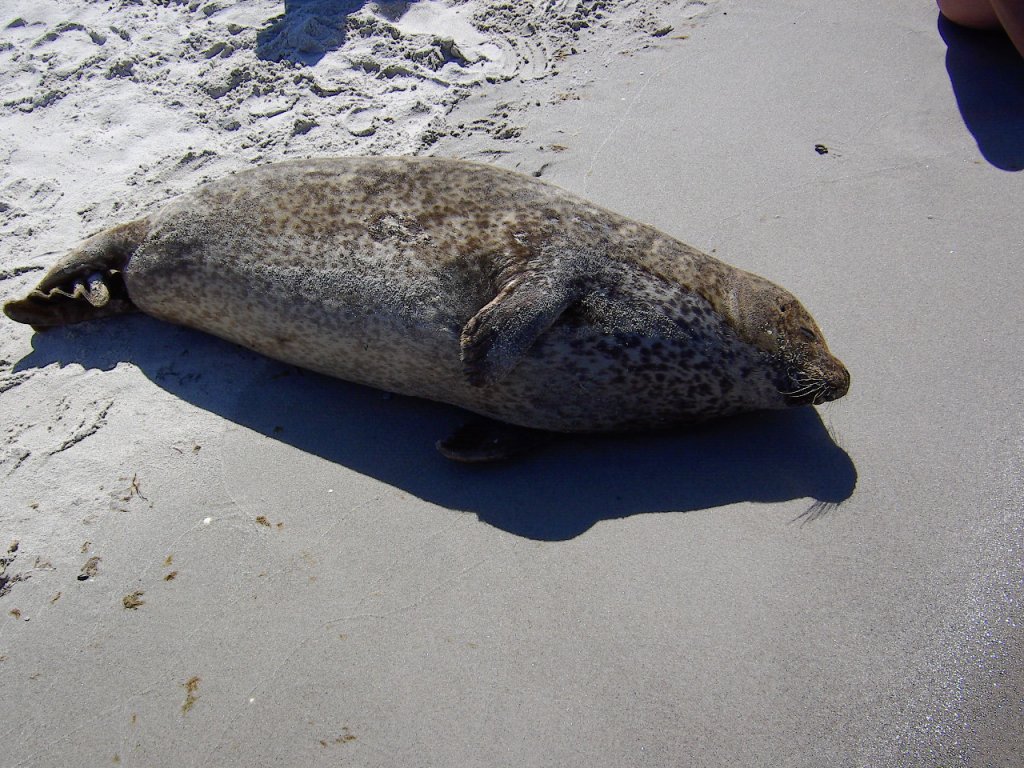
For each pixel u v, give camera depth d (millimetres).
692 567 1358
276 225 1635
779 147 2088
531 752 1182
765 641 1268
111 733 1235
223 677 1279
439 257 1565
